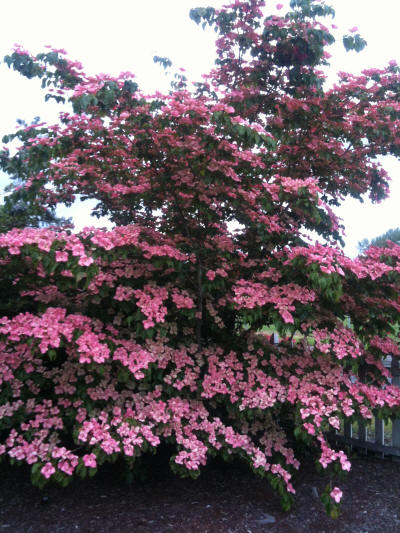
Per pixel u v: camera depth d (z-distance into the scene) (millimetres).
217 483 3070
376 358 3166
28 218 4090
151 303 2506
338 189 4125
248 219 2986
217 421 2684
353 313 2986
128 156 2955
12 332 2225
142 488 2967
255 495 2895
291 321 2432
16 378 2676
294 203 2609
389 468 3473
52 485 2990
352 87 3480
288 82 3613
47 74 3029
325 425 2557
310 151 3619
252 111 3734
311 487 3051
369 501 2842
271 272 2857
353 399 2746
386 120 3572
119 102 2779
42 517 2561
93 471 2172
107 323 2861
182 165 2721
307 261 2355
